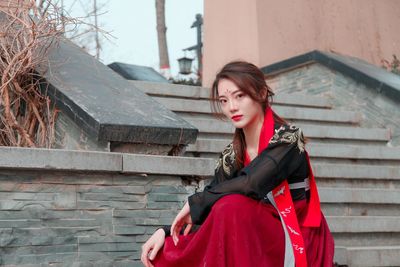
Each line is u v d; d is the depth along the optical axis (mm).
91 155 3312
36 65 4289
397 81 7477
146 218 3479
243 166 2734
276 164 2475
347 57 8555
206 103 6391
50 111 4188
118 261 3369
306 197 2654
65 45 4840
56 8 4180
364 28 9391
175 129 3781
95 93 4125
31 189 3193
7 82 4105
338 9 9234
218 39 9430
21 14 4246
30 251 3145
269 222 2469
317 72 8141
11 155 3098
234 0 9156
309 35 9016
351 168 5664
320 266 2572
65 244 3240
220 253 2352
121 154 3408
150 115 3916
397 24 9812
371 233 4797
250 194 2432
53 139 4137
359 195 5188
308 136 6469
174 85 6648
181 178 3641
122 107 3953
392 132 7094
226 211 2377
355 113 7480
